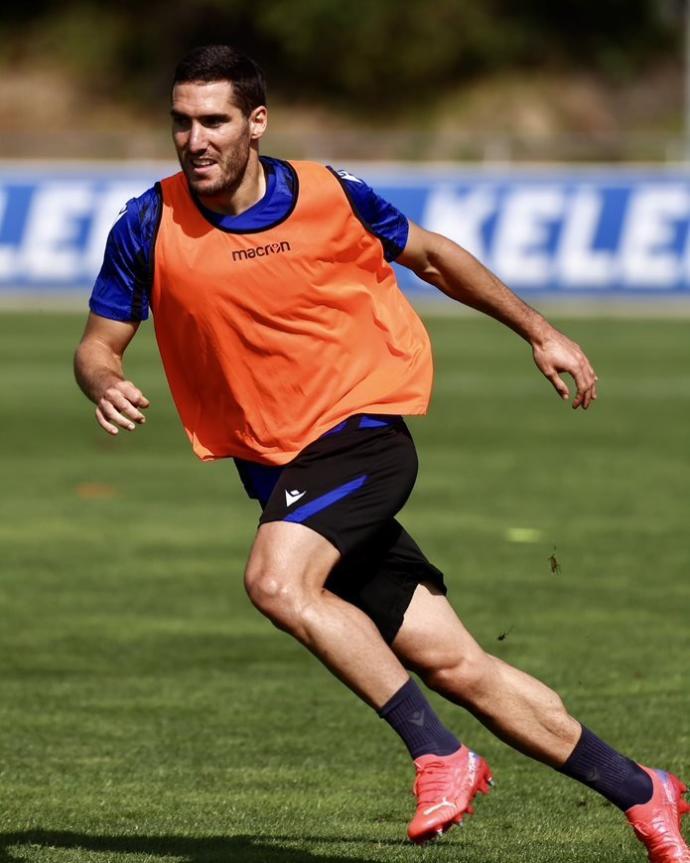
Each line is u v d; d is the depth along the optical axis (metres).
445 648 16.55
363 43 170.75
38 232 98.88
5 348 83.50
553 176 95.94
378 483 16.27
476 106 170.38
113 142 119.19
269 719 25.05
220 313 16.50
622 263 94.62
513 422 60.69
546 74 174.00
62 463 52.22
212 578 35.88
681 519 42.19
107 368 16.69
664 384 70.44
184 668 28.36
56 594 34.22
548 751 16.59
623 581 35.00
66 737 23.94
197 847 18.09
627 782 16.61
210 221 16.48
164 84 173.25
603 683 26.81
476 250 96.00
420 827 15.38
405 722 15.53
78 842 18.36
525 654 28.81
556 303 95.25
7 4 179.38
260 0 172.88
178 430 59.38
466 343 88.19
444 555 37.66
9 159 123.75
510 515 42.78
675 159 112.50
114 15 177.50
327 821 19.42
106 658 29.03
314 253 16.47
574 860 17.42
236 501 45.72
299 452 16.62
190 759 22.70
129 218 16.62
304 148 119.19
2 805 20.17
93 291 17.03
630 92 174.50
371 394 16.64
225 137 16.02
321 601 15.70
